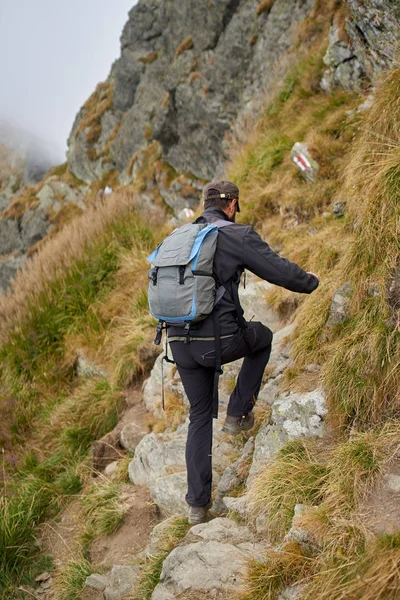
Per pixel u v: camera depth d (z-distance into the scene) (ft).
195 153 64.03
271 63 47.16
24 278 24.94
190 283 8.51
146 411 15.52
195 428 9.65
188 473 9.59
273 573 7.09
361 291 9.91
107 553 11.07
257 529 8.36
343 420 8.87
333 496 7.46
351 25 19.61
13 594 11.25
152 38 87.51
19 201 110.32
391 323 8.87
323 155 19.24
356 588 6.06
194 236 8.76
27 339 21.67
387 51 16.76
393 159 10.28
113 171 97.45
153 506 11.41
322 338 10.62
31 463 16.03
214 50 58.85
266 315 14.71
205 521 9.62
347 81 23.08
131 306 20.43
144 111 83.41
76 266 23.45
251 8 52.16
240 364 13.50
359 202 11.59
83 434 16.08
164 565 8.45
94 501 12.60
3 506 13.60
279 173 21.57
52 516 13.42
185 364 9.23
